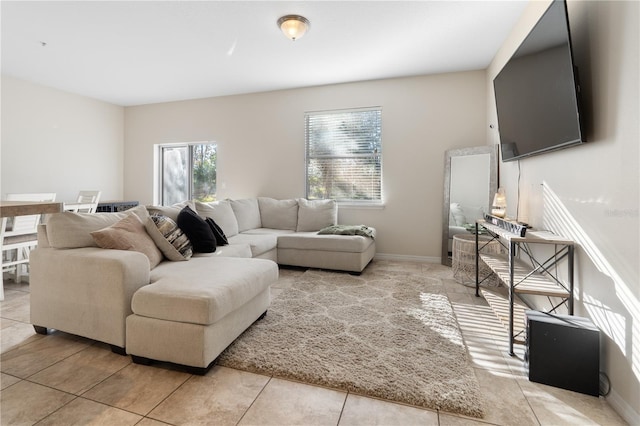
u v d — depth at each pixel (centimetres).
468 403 135
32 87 426
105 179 523
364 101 427
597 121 155
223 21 276
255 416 130
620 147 137
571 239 180
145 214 252
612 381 141
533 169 241
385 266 384
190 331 155
